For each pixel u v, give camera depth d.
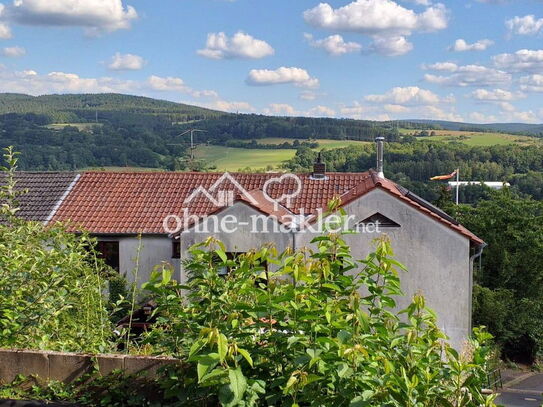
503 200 30.52
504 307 26.97
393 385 3.84
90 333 6.77
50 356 5.07
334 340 3.79
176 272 19.61
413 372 3.99
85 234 8.35
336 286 4.21
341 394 3.77
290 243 16.47
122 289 17.05
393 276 4.43
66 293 6.46
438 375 4.15
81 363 5.02
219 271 4.76
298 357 3.86
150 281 4.43
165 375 4.79
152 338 4.90
